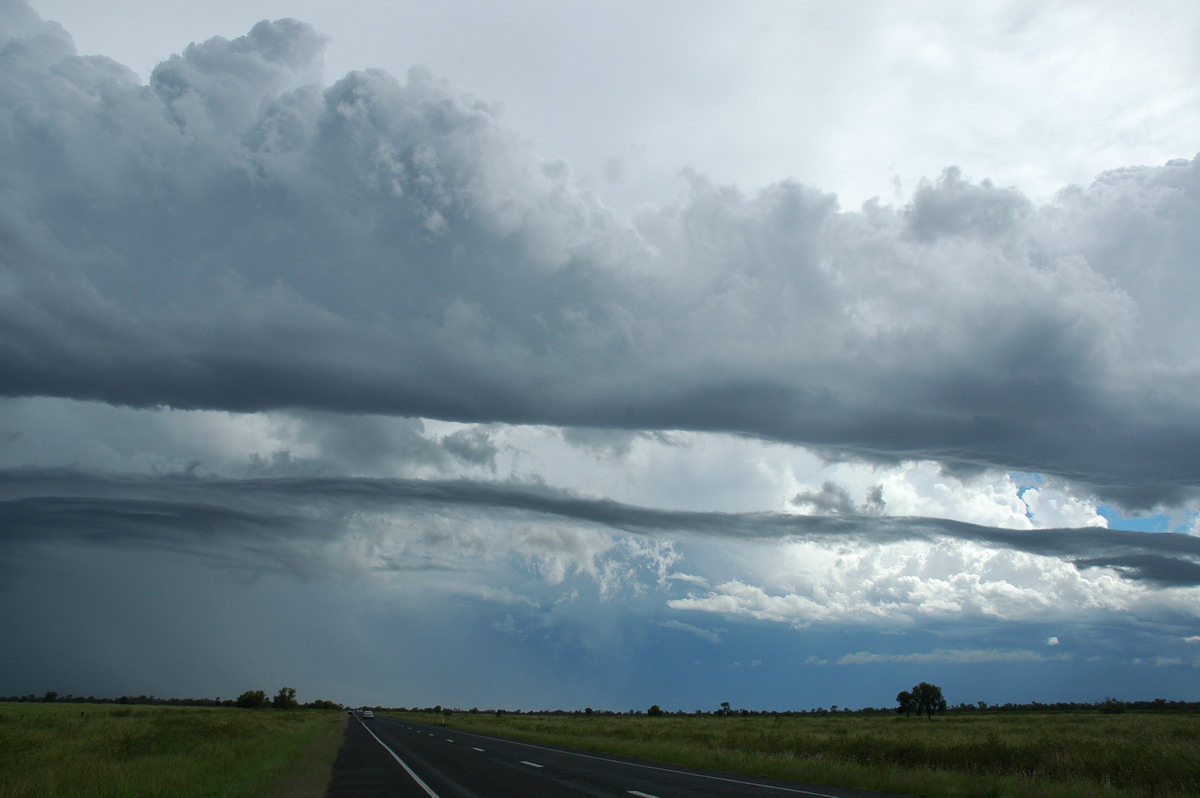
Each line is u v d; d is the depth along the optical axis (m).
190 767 21.52
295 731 53.53
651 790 18.03
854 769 22.44
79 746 30.30
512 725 86.50
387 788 19.19
